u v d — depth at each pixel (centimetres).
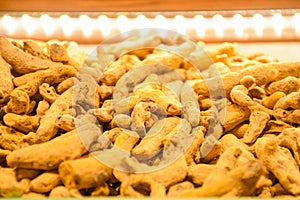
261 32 62
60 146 37
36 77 46
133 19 59
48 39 61
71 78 47
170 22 59
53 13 58
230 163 38
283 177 38
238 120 45
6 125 44
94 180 35
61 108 44
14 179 37
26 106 44
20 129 43
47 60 49
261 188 37
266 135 44
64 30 60
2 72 46
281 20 59
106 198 33
